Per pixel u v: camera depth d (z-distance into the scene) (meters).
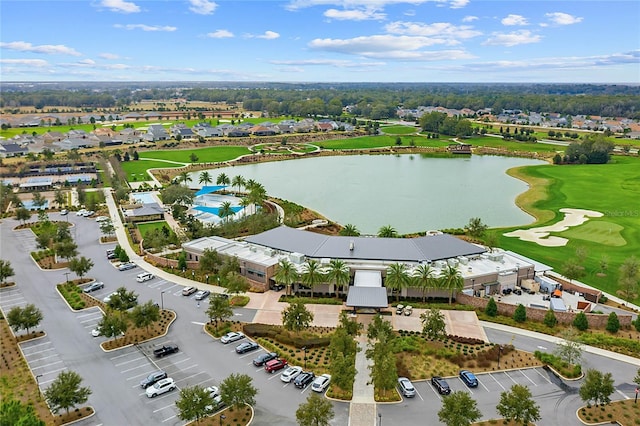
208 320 101.75
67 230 154.50
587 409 73.38
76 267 120.06
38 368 83.56
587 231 162.38
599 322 100.38
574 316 101.00
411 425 69.31
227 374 82.00
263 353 88.94
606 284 120.44
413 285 109.38
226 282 113.81
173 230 164.00
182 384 78.94
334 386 78.25
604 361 87.69
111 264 134.12
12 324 91.44
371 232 168.62
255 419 70.44
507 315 104.69
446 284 107.12
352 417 70.88
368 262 119.50
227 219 167.62
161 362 85.75
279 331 94.88
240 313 105.25
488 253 125.06
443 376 81.69
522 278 120.38
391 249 124.06
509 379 81.25
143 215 176.25
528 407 66.38
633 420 70.88
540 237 157.12
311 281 110.19
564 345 85.88
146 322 93.56
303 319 92.44
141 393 76.56
